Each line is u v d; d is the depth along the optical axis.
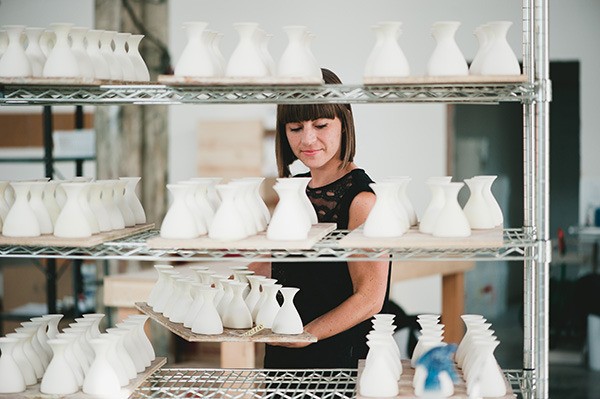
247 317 3.14
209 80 2.83
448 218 2.88
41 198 3.09
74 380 2.94
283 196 2.89
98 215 3.11
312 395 2.98
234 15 8.29
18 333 3.04
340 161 3.42
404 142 8.34
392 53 2.91
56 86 3.00
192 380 3.21
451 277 6.03
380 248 2.90
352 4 8.19
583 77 8.03
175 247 2.87
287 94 2.90
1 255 2.97
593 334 7.47
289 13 8.26
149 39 6.93
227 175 8.45
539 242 2.86
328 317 3.26
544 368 2.93
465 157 8.45
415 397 2.85
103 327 6.54
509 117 8.45
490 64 2.89
